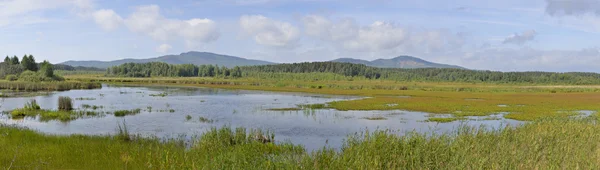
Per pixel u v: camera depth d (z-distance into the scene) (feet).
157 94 202.18
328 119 99.35
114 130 76.59
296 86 349.61
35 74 316.60
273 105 141.59
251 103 150.71
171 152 43.93
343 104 146.10
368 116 107.14
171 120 93.30
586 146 44.45
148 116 100.78
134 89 259.60
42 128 77.97
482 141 45.78
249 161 37.60
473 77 653.30
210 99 171.32
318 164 36.70
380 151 39.29
